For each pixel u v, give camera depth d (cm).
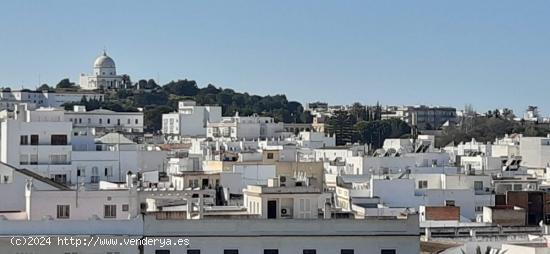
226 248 14900
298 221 15050
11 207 18250
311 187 16700
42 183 19125
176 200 19988
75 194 16300
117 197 16462
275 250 14962
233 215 15912
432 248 17625
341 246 15088
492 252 16762
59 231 14825
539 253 16112
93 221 14900
